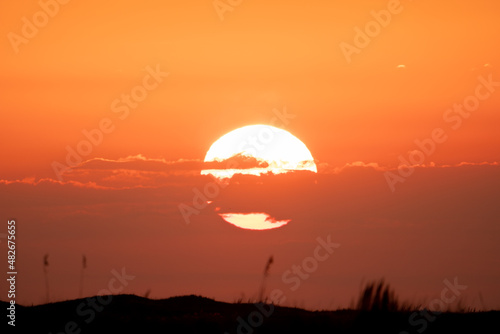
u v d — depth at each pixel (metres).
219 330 67.69
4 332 69.44
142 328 69.19
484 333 63.72
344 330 65.12
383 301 67.38
